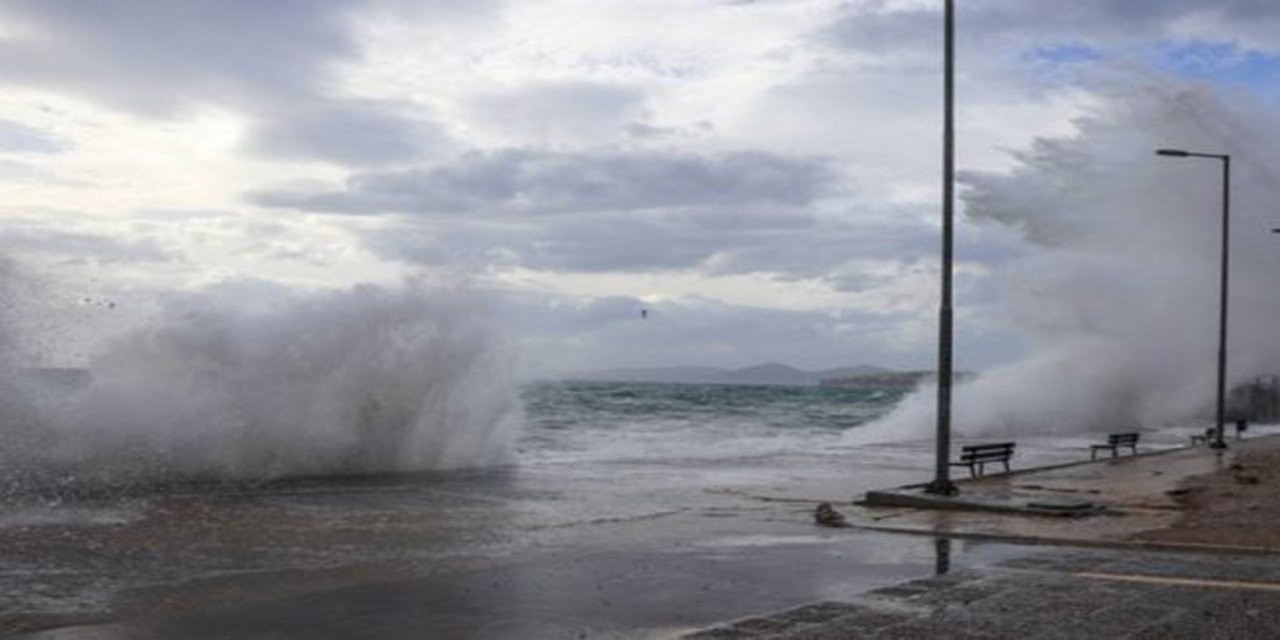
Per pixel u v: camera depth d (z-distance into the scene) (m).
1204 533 13.68
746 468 25.59
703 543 13.09
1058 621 8.25
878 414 64.19
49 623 8.35
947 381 18.11
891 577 10.55
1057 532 13.92
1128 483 21.39
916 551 12.46
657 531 14.27
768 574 10.73
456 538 13.44
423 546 12.72
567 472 23.95
